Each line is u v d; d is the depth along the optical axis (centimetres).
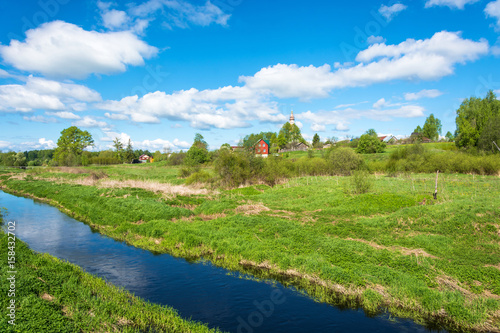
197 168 5025
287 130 13125
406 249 1421
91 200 2794
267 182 3944
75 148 9219
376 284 1133
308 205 2398
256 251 1470
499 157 4097
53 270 1199
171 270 1372
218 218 2078
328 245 1456
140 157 15062
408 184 3322
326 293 1134
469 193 2559
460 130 5566
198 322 935
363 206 2220
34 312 830
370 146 8644
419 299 1032
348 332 901
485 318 935
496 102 5281
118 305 982
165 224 1958
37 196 3500
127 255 1572
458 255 1322
